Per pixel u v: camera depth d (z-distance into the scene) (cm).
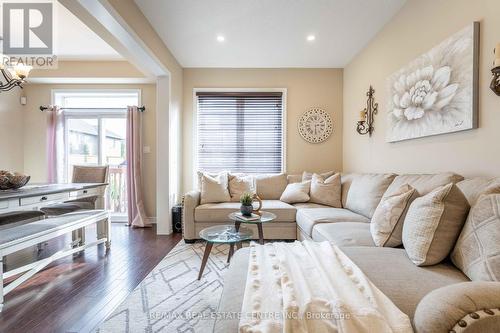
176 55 363
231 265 134
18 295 190
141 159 411
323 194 321
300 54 360
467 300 70
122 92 423
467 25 171
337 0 242
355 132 362
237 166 418
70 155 435
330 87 410
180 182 400
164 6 251
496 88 151
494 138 156
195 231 315
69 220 235
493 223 101
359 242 172
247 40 320
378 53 298
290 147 412
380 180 237
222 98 415
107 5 197
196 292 194
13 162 406
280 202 341
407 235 137
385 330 77
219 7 253
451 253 123
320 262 119
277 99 414
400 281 108
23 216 258
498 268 92
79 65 394
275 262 124
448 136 191
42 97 421
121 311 170
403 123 242
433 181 170
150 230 374
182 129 409
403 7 248
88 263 251
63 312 169
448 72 186
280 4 248
